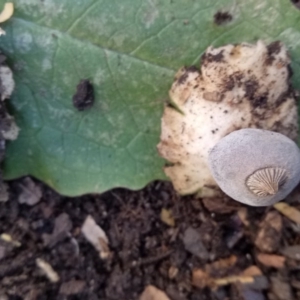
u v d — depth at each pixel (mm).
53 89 92
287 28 87
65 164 95
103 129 94
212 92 82
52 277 93
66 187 95
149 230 96
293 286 88
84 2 87
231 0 86
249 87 82
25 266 93
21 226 94
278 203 91
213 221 94
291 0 94
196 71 86
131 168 95
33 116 93
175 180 90
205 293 91
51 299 93
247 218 92
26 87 91
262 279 89
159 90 92
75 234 96
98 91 92
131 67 91
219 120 82
